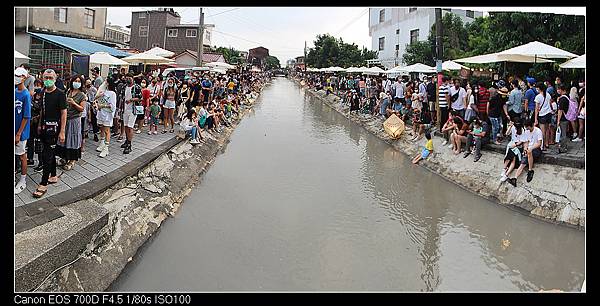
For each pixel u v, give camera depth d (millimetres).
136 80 14164
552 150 10695
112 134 12938
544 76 15930
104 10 26625
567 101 10383
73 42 20578
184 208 9469
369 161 14945
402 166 14266
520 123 10242
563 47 15859
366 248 7801
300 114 28906
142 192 8766
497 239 8398
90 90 11445
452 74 23719
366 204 10242
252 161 14352
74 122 8344
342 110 29625
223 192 10758
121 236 7016
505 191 10344
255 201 10148
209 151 14570
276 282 6496
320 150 16719
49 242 5316
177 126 15516
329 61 52875
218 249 7488
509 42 17094
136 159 9938
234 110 24078
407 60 30578
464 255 7691
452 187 11742
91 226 6070
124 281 6293
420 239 8312
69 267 5617
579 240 8109
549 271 7133
